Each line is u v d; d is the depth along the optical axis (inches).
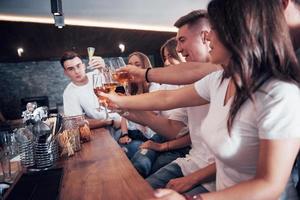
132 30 207.8
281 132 26.6
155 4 176.2
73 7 171.8
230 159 33.5
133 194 32.6
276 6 28.8
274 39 28.9
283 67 29.2
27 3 169.3
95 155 50.4
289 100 27.3
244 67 29.6
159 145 69.2
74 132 53.9
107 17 182.1
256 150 31.7
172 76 50.3
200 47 60.5
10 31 205.6
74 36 227.0
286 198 32.7
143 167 68.1
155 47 287.7
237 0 29.5
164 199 24.9
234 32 29.7
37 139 45.5
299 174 32.9
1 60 292.2
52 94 319.9
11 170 44.9
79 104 105.0
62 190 35.5
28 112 55.0
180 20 63.0
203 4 173.9
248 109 30.8
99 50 283.6
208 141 36.9
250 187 25.8
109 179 37.9
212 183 47.8
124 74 53.3
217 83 39.2
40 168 44.9
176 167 57.6
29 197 33.9
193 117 56.3
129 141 89.0
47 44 247.4
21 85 311.1
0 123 141.9
